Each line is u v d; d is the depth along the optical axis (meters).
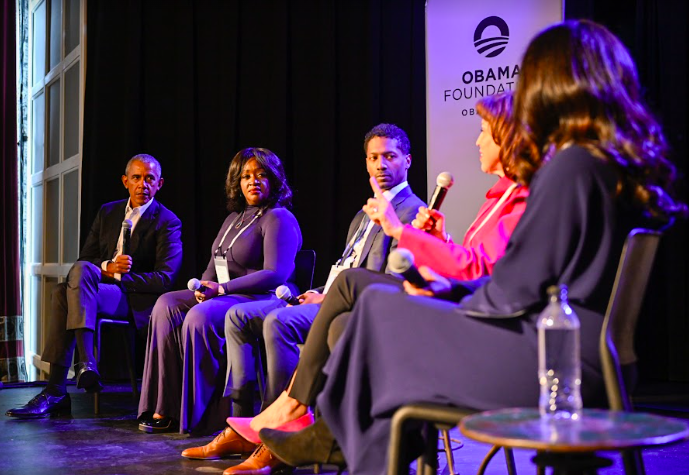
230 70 4.96
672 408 3.46
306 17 4.86
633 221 1.25
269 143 4.91
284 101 4.85
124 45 5.16
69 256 5.60
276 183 3.28
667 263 4.13
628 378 1.30
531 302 1.23
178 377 3.22
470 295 1.35
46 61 6.12
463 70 4.17
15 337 5.64
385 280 1.84
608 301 1.25
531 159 1.33
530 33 4.03
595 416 1.02
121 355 4.91
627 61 1.29
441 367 1.31
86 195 5.16
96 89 5.12
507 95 1.78
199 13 5.05
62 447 2.92
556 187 1.21
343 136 4.75
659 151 1.24
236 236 3.23
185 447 2.91
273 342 2.66
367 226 2.82
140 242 3.79
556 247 1.21
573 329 1.23
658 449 2.78
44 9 6.19
